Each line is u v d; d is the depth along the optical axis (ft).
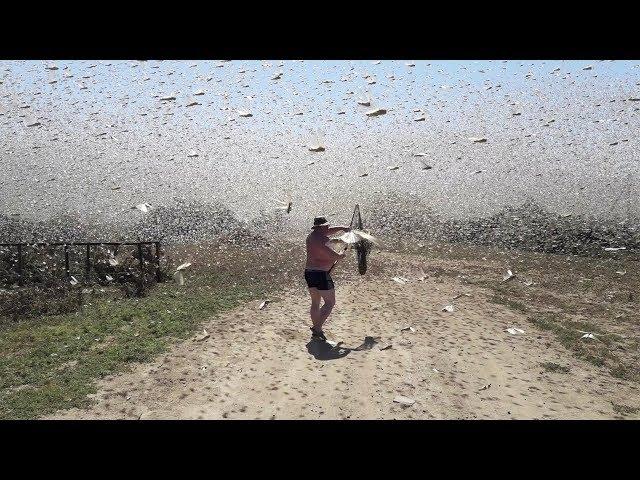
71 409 17.70
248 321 29.68
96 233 64.03
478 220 78.28
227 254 58.44
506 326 30.53
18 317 31.17
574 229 70.59
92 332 27.07
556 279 48.14
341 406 18.40
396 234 77.36
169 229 67.87
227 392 19.38
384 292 40.55
